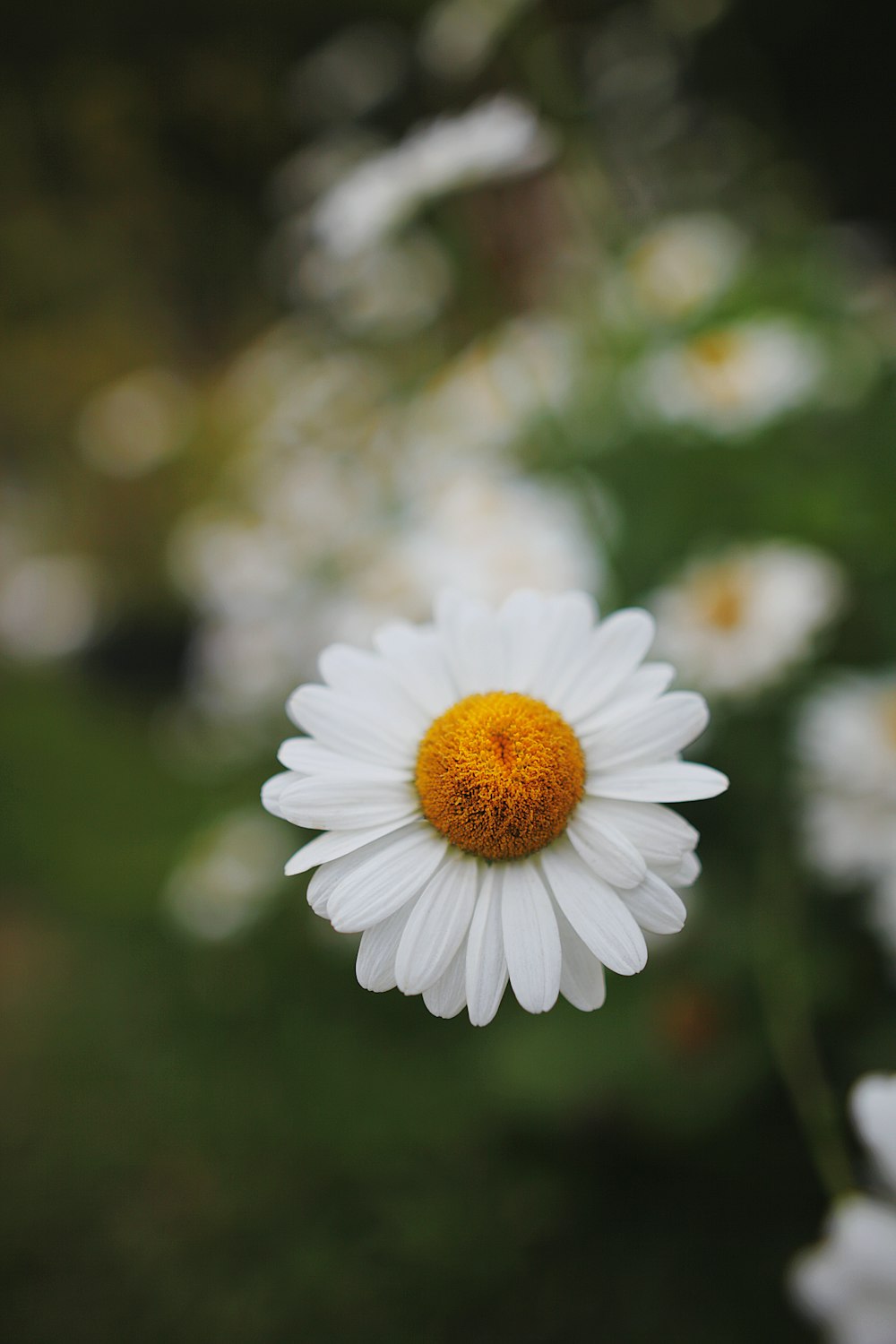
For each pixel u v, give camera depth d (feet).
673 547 1.50
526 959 0.68
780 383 1.50
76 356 3.12
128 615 3.35
